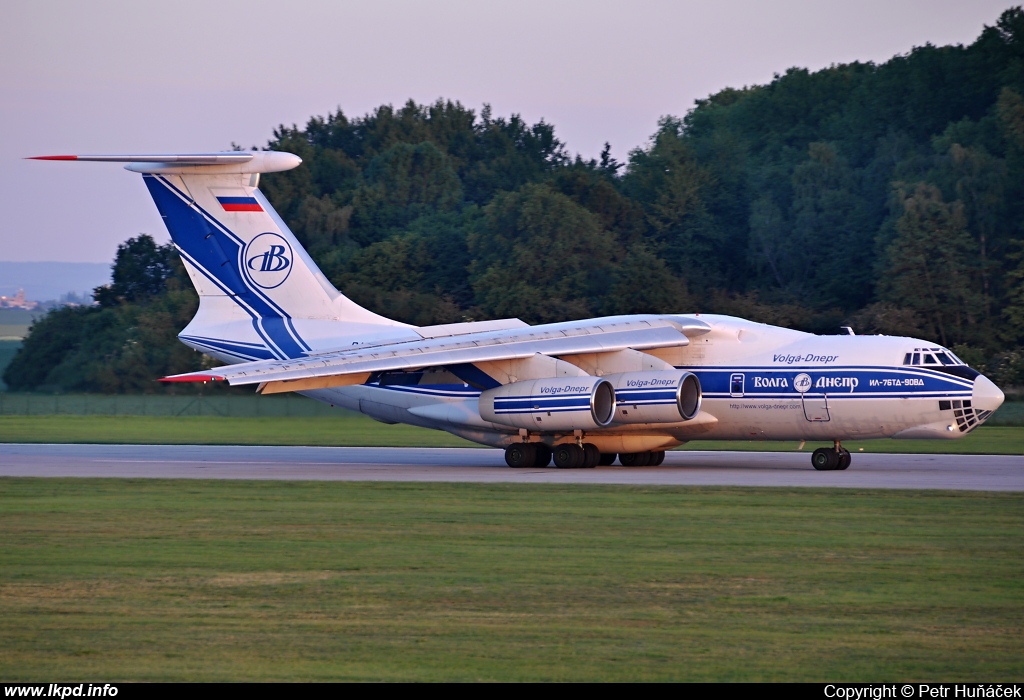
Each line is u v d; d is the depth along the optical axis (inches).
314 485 2891.2
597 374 3518.7
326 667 1251.8
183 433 5201.8
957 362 3248.0
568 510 2389.3
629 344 3417.8
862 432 3280.0
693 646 1330.0
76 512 2380.7
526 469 3469.5
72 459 3818.9
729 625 1418.6
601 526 2166.6
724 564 1787.6
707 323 3506.4
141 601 1547.7
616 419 3412.9
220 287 3814.0
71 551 1909.4
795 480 2997.0
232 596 1576.0
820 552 1887.3
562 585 1638.8
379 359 3356.3
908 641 1348.4
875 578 1681.8
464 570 1745.8
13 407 6569.9
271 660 1277.1
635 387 3390.7
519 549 1921.8
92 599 1560.0
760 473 3248.0
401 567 1769.2
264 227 3764.8
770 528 2134.6
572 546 1948.8
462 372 3622.0
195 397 6235.2
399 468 3486.7
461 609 1499.8
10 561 1823.3
